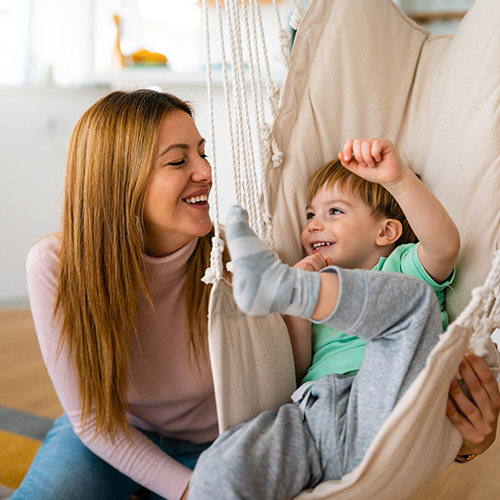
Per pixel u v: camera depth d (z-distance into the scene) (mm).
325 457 750
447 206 1008
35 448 1567
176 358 1064
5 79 2994
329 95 1109
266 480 685
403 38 1155
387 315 721
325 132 1123
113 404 959
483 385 782
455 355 646
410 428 645
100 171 930
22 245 2977
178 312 1057
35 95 2887
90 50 3021
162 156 920
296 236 1112
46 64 3021
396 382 718
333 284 711
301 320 996
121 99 950
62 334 971
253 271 698
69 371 989
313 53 1102
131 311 964
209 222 986
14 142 2898
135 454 963
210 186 997
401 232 1106
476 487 1436
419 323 731
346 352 973
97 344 969
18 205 2953
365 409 741
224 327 824
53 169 2959
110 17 3031
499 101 940
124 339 969
